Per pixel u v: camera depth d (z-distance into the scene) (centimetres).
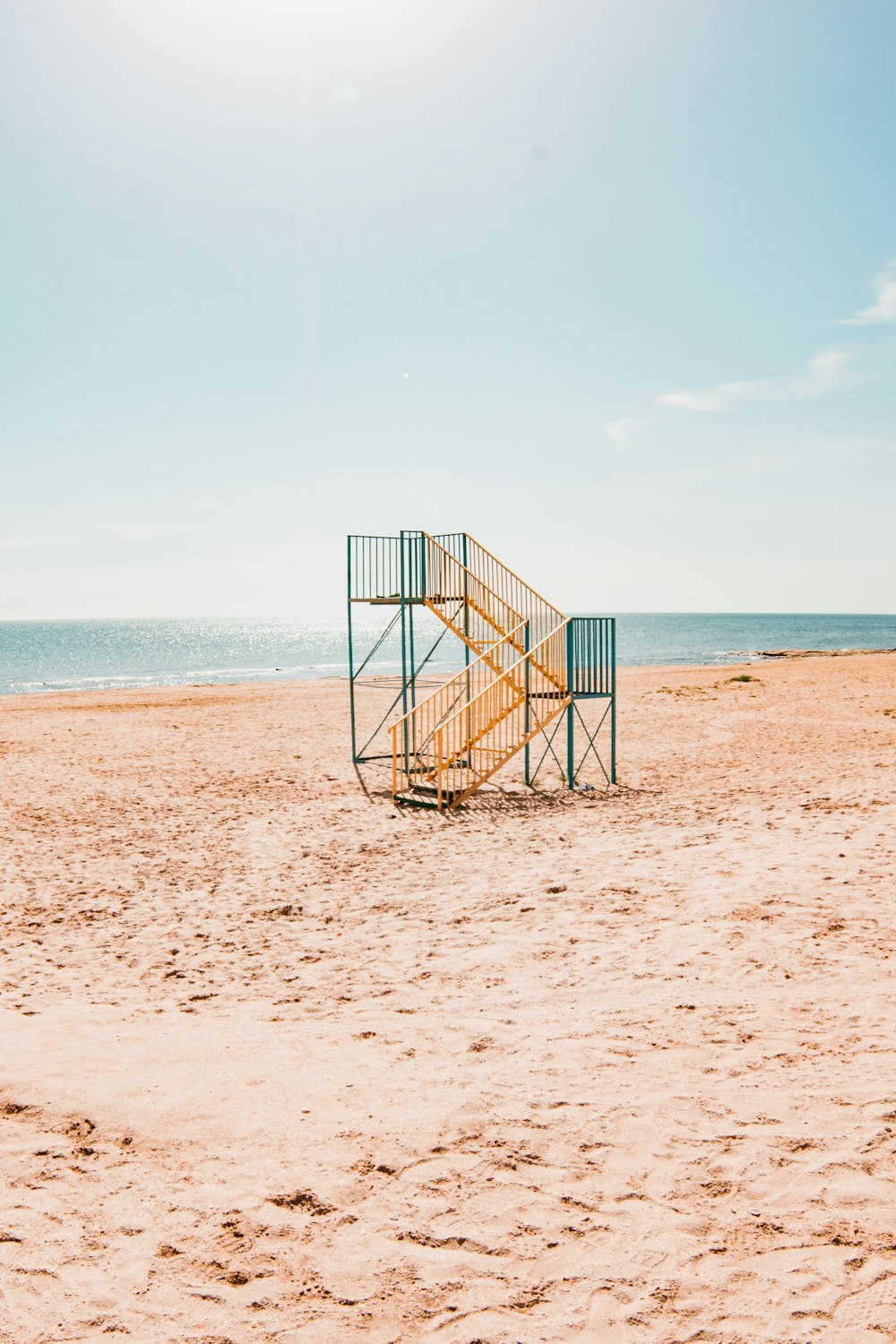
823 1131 328
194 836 964
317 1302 250
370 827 997
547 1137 333
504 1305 247
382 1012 477
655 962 529
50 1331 241
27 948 612
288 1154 326
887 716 1948
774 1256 262
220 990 523
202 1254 273
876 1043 401
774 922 584
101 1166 323
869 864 707
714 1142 324
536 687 1290
